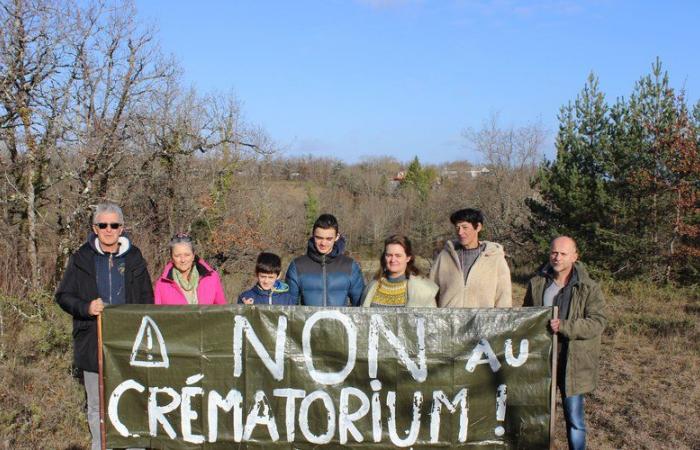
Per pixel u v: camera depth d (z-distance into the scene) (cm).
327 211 3531
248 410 449
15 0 1143
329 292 525
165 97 1617
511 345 448
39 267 1128
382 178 4678
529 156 3225
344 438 448
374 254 3469
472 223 529
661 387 807
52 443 563
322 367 448
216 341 449
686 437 631
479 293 522
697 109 1789
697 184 1770
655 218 1825
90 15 1277
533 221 2164
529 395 447
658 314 1321
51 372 715
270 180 2402
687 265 1759
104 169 1364
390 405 447
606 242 1839
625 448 612
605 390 793
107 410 454
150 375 451
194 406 450
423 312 448
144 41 1434
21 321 834
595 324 465
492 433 448
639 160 1831
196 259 534
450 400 447
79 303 457
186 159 1706
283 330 448
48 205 1298
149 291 500
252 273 1912
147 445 453
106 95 1395
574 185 1903
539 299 507
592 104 1980
